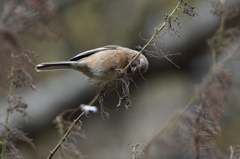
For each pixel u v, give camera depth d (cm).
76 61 877
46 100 1390
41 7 791
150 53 614
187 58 1452
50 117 1367
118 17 1596
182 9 580
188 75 1509
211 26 1414
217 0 607
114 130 1423
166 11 1524
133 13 1595
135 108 1506
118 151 1372
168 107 1497
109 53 873
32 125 1326
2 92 653
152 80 1527
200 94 557
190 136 561
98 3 1603
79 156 426
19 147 1293
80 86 1414
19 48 749
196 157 518
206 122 528
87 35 1567
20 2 791
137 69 875
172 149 634
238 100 1165
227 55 595
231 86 552
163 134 655
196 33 1420
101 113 651
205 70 1470
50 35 805
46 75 1501
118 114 1441
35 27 791
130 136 1421
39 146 1344
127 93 691
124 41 1539
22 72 616
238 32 587
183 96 1497
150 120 1484
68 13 1539
